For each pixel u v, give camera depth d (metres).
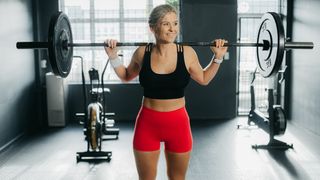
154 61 2.06
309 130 5.63
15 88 5.23
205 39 6.52
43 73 6.39
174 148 2.14
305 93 5.76
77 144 5.16
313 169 4.05
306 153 4.62
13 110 5.15
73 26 6.59
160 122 2.08
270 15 2.44
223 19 6.50
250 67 6.83
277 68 2.42
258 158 4.45
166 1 6.58
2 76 4.73
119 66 2.26
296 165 4.18
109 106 6.66
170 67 2.06
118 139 5.39
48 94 6.16
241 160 4.38
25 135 5.64
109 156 4.42
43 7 6.35
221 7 6.48
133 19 6.60
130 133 5.74
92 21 6.59
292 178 3.79
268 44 2.49
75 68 6.61
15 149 4.93
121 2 6.56
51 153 4.74
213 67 2.25
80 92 6.58
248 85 6.92
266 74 2.60
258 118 5.30
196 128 6.04
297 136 5.45
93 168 4.16
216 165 4.20
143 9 6.59
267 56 2.53
